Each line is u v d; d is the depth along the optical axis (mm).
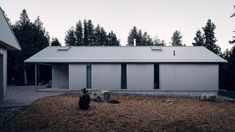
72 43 65188
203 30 50812
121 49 25891
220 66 27922
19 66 38750
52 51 25109
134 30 72000
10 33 13484
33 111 11398
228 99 18422
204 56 22688
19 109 11516
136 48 26297
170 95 20266
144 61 21578
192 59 21734
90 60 21859
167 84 21859
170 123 10062
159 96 19344
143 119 10648
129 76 21953
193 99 17953
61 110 11922
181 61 21484
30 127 9102
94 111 11938
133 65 21969
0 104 12758
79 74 22156
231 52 28703
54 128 9070
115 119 10523
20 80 41281
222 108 14164
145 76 21953
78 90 21938
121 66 22391
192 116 11523
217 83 21859
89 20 66875
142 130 9047
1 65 14180
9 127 9031
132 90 21734
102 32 67500
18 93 20141
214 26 49844
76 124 9633
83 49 26172
